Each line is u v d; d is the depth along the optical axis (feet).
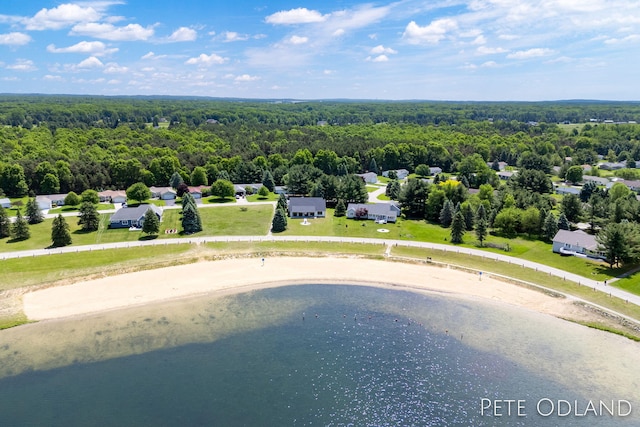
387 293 219.82
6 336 176.35
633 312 192.54
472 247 284.41
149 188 449.48
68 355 162.81
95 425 127.03
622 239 230.07
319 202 374.84
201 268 250.57
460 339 175.11
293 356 162.30
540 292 216.13
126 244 284.82
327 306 205.05
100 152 547.08
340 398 139.33
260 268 251.60
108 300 209.15
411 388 144.46
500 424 128.67
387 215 350.64
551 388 144.77
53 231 275.80
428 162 622.95
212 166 494.18
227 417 130.31
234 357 161.68
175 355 162.71
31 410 133.18
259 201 424.87
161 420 128.88
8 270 237.25
